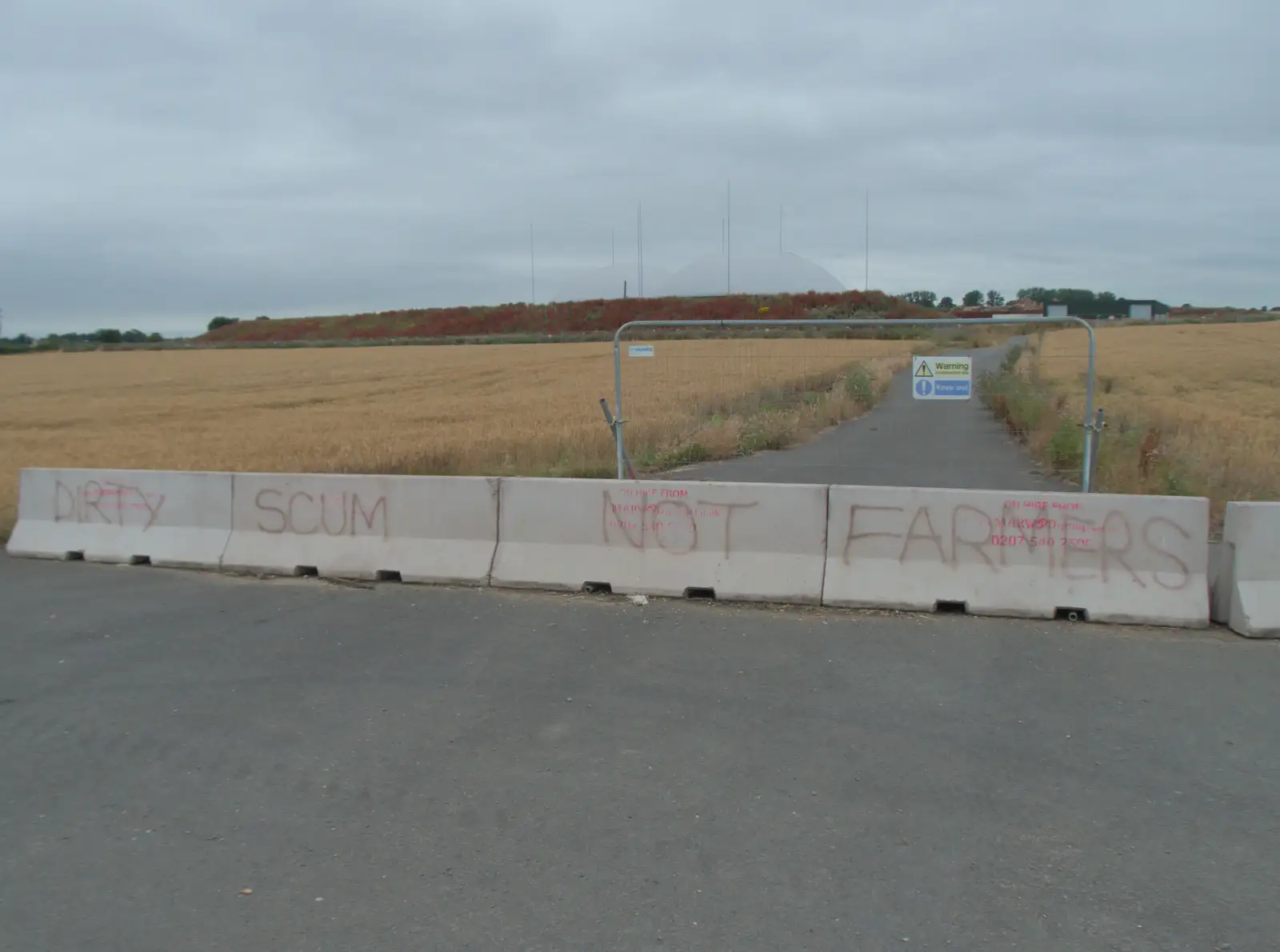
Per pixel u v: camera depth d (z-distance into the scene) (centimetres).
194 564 916
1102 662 629
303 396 3744
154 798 453
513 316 11288
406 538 866
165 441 2155
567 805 439
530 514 838
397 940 340
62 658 655
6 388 4456
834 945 334
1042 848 399
